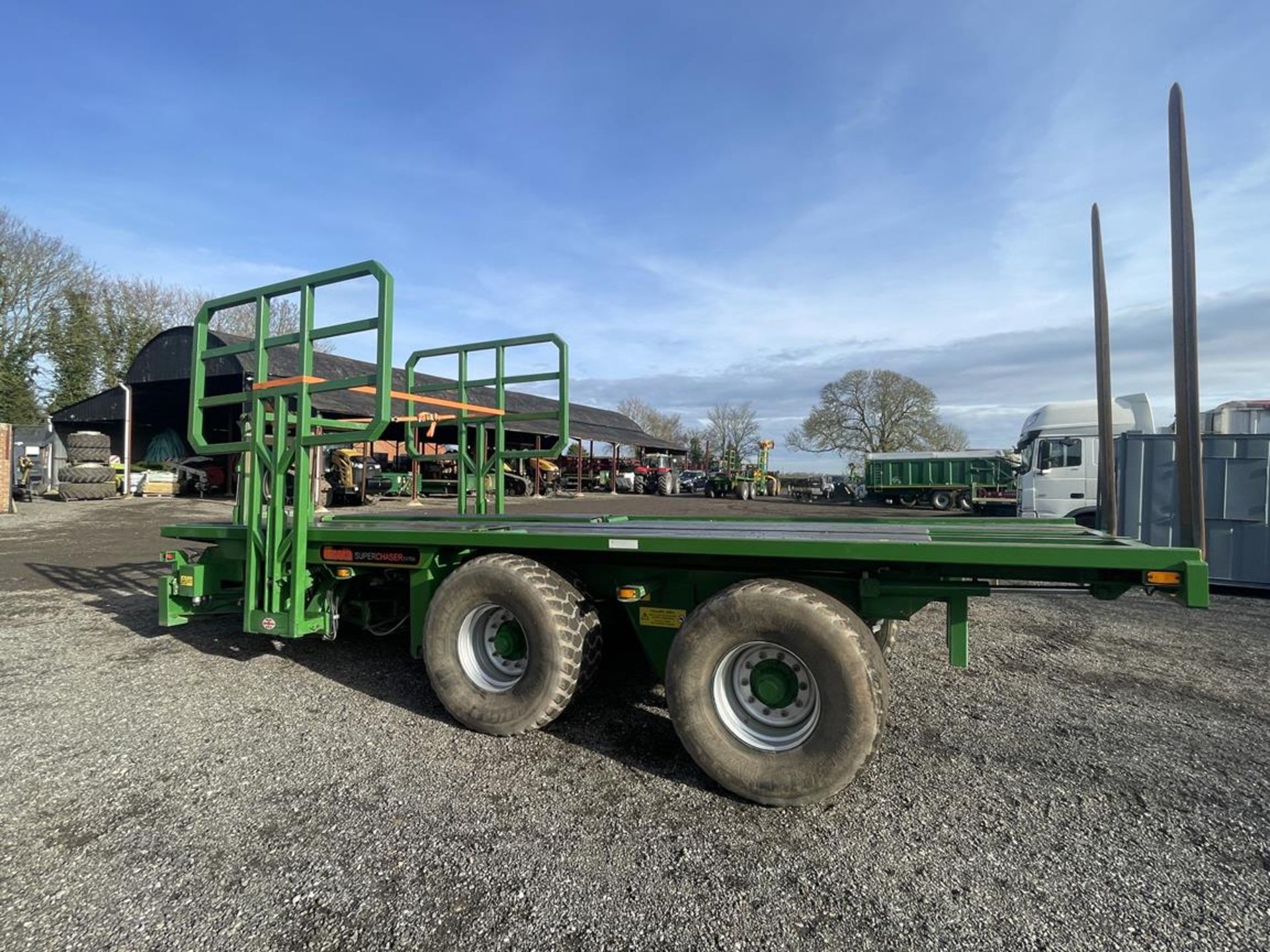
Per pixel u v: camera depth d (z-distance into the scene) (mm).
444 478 23594
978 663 4863
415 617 3861
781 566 3176
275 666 4594
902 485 30453
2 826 2598
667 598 3398
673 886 2254
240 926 2047
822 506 30047
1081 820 2693
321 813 2707
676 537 3191
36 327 30047
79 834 2547
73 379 31703
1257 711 3916
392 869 2334
